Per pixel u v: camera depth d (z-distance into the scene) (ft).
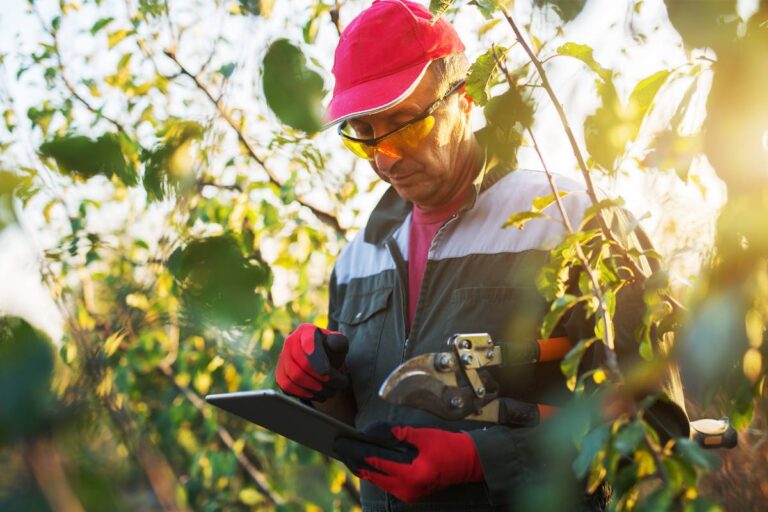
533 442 3.95
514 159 3.34
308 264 9.49
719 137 2.34
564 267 3.33
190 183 2.84
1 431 1.29
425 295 4.75
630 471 2.88
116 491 1.39
